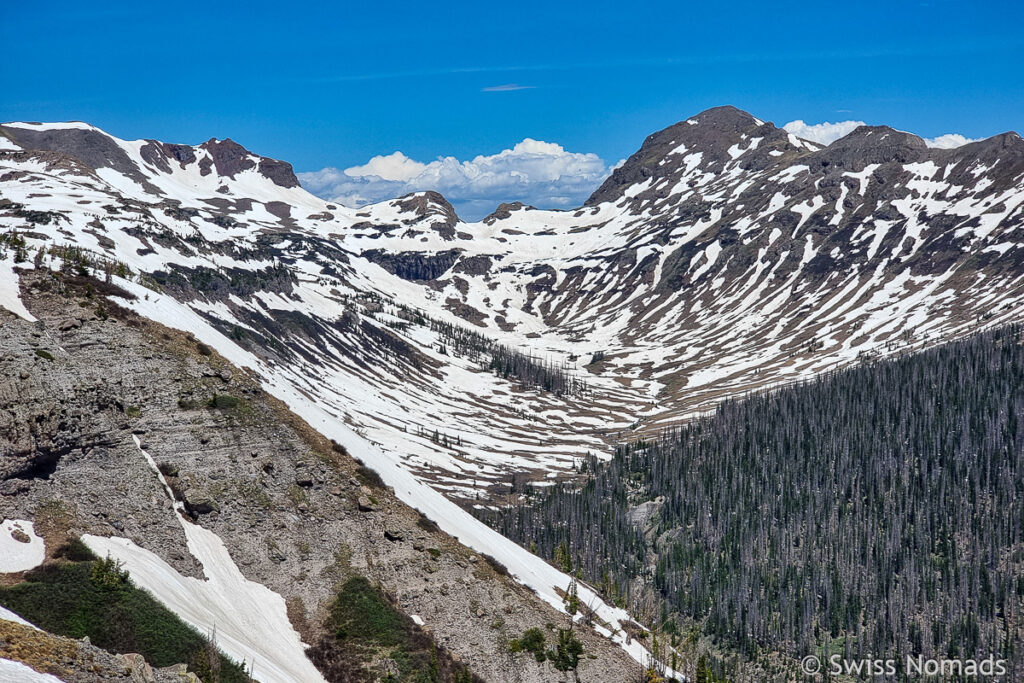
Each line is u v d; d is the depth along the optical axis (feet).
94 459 314.55
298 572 325.62
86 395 323.78
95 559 279.08
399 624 322.55
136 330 355.15
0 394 305.53
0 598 257.75
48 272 358.23
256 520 331.57
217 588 304.71
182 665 240.94
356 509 351.46
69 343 335.06
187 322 385.50
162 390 342.23
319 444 364.38
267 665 280.51
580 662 348.18
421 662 312.91
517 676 330.95
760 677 554.05
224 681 261.03
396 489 376.07
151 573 287.28
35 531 284.00
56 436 308.40
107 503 304.91
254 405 358.43
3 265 350.02
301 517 339.77
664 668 374.84
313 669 297.74
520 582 377.50
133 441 326.24
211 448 337.31
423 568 346.54
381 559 341.00
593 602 409.69
